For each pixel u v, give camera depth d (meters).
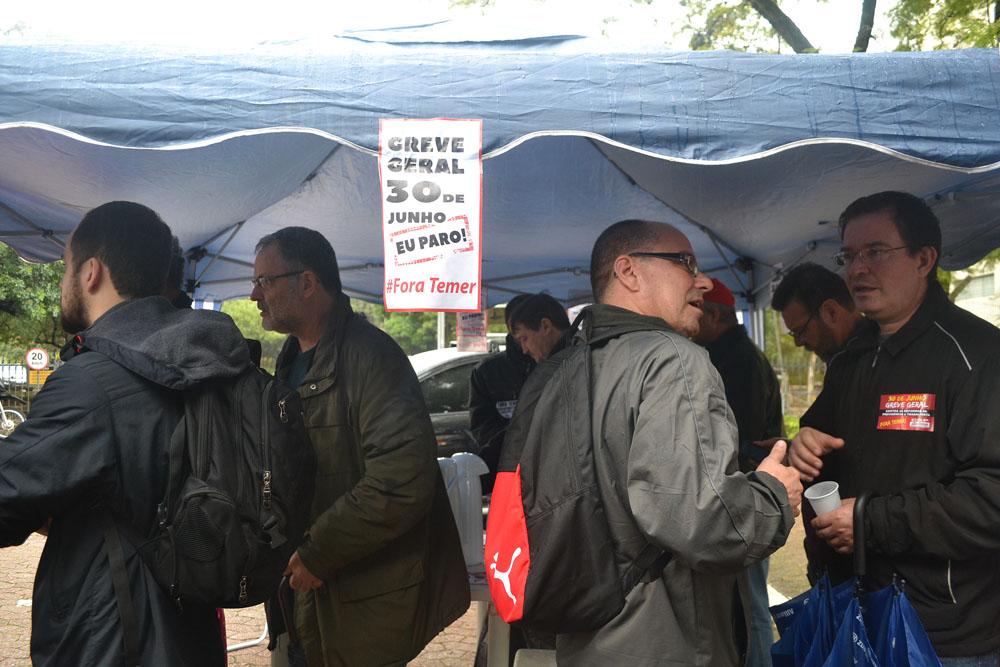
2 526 1.58
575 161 4.23
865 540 2.13
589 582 1.74
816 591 2.27
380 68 2.25
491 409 5.11
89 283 1.85
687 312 2.07
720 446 1.72
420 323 33.72
